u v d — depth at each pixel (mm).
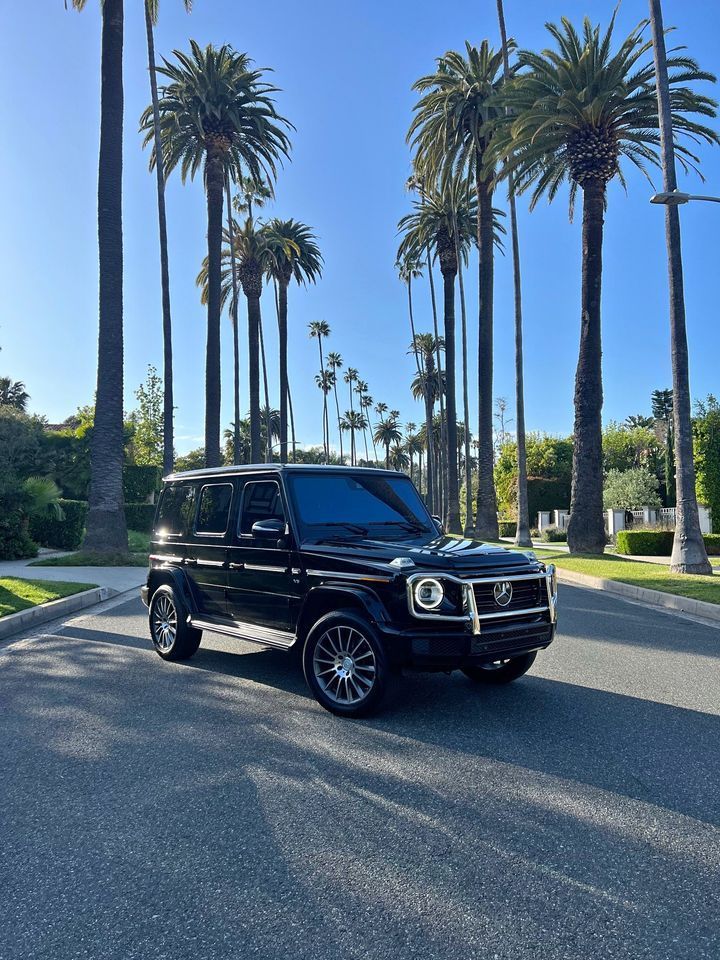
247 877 3385
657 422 68375
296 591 6402
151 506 38250
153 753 5066
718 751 5078
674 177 17766
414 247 50469
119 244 20703
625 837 3771
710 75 22000
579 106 22656
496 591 5781
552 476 61875
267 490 6996
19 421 29906
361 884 3311
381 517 7098
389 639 5590
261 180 32781
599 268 23797
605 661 8102
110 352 20547
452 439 41375
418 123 35281
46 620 11258
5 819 4039
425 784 4484
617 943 2863
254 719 5848
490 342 34156
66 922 3043
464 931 2947
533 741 5301
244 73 30312
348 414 148000
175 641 7902
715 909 3102
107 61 20719
